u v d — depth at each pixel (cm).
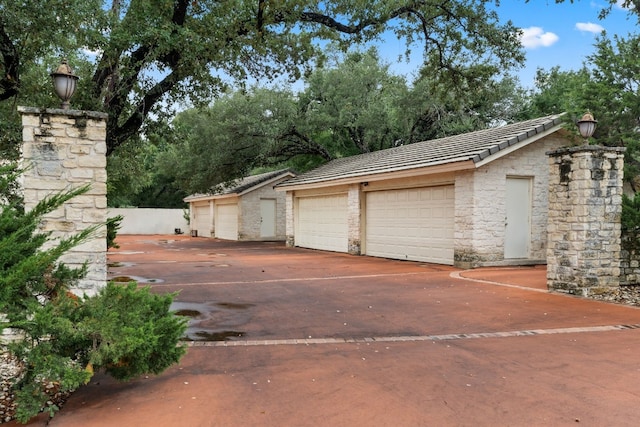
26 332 368
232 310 768
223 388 421
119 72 912
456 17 1277
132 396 403
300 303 821
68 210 625
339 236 1861
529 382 427
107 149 1002
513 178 1272
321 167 2295
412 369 467
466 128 2580
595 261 840
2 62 825
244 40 1015
